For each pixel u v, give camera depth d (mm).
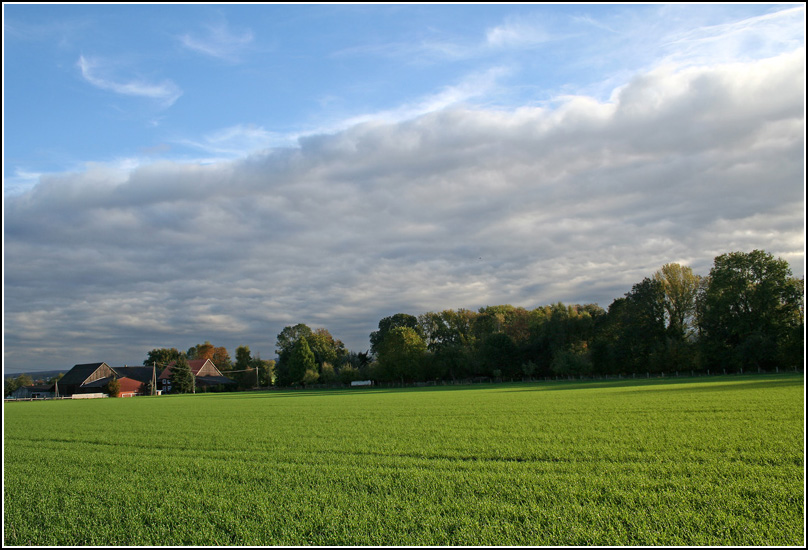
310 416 34094
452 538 9711
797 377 56906
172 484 14477
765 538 9156
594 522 10227
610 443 18031
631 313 99188
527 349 108562
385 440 20984
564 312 109562
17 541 10500
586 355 99750
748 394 35625
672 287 97938
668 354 91188
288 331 163500
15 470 17266
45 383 159250
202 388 133750
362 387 119250
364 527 10477
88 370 136625
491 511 11094
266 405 50188
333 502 12180
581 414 28109
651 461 14875
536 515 10695
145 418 37500
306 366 132625
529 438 19969
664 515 10383
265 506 12078
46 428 31828
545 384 83812
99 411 49188
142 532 10703
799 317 80125
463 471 14641
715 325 87625
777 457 14461
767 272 82812
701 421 22484
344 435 23062
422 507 11516
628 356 97062
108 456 19641
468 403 41188
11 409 59844
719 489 11734
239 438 23422
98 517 11812
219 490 13625
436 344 138500
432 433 22594
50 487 14609
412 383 118750
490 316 136875
